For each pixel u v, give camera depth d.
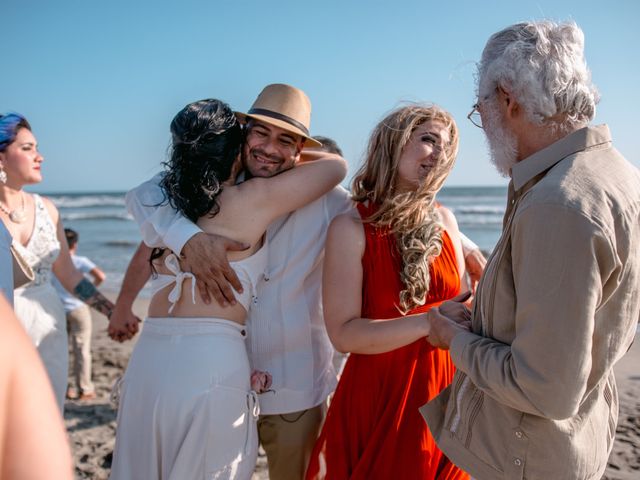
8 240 1.95
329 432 2.26
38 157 3.09
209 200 2.23
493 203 37.91
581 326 1.34
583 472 1.59
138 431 2.15
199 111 2.27
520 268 1.47
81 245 22.77
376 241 2.23
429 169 2.25
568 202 1.37
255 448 2.24
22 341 0.73
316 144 2.65
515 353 1.47
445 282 2.29
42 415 0.72
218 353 2.13
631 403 4.46
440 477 2.14
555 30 1.58
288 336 2.52
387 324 2.08
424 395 2.15
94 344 6.95
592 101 1.56
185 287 2.22
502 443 1.64
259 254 2.38
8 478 0.69
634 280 1.45
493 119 1.66
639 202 1.47
